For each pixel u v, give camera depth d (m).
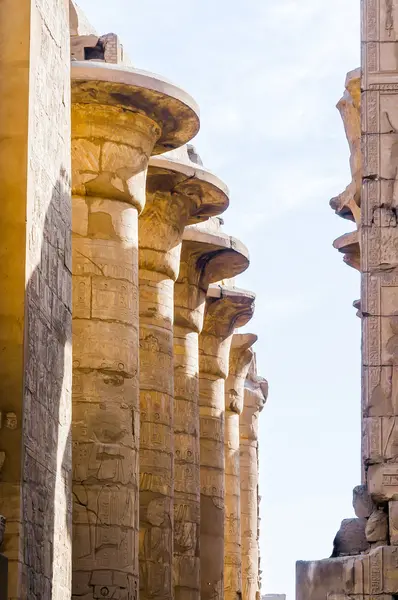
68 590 25.75
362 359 25.92
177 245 41.22
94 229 33.81
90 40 36.16
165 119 34.97
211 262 47.03
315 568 24.86
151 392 39.94
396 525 24.67
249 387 64.62
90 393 33.31
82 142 33.88
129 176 34.28
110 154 33.97
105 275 33.78
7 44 24.05
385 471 24.95
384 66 26.19
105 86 33.34
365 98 26.12
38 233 24.20
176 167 39.84
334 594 24.50
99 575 32.66
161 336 40.41
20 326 23.06
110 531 32.94
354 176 34.34
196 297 46.66
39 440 23.88
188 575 44.38
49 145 25.23
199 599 44.84
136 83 33.47
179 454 45.25
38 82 24.59
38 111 24.50
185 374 46.00
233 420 56.75
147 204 40.19
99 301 33.66
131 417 33.81
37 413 23.80
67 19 27.05
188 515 44.94
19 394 22.83
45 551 24.08
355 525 25.69
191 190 40.88
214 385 50.94
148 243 40.28
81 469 33.00
